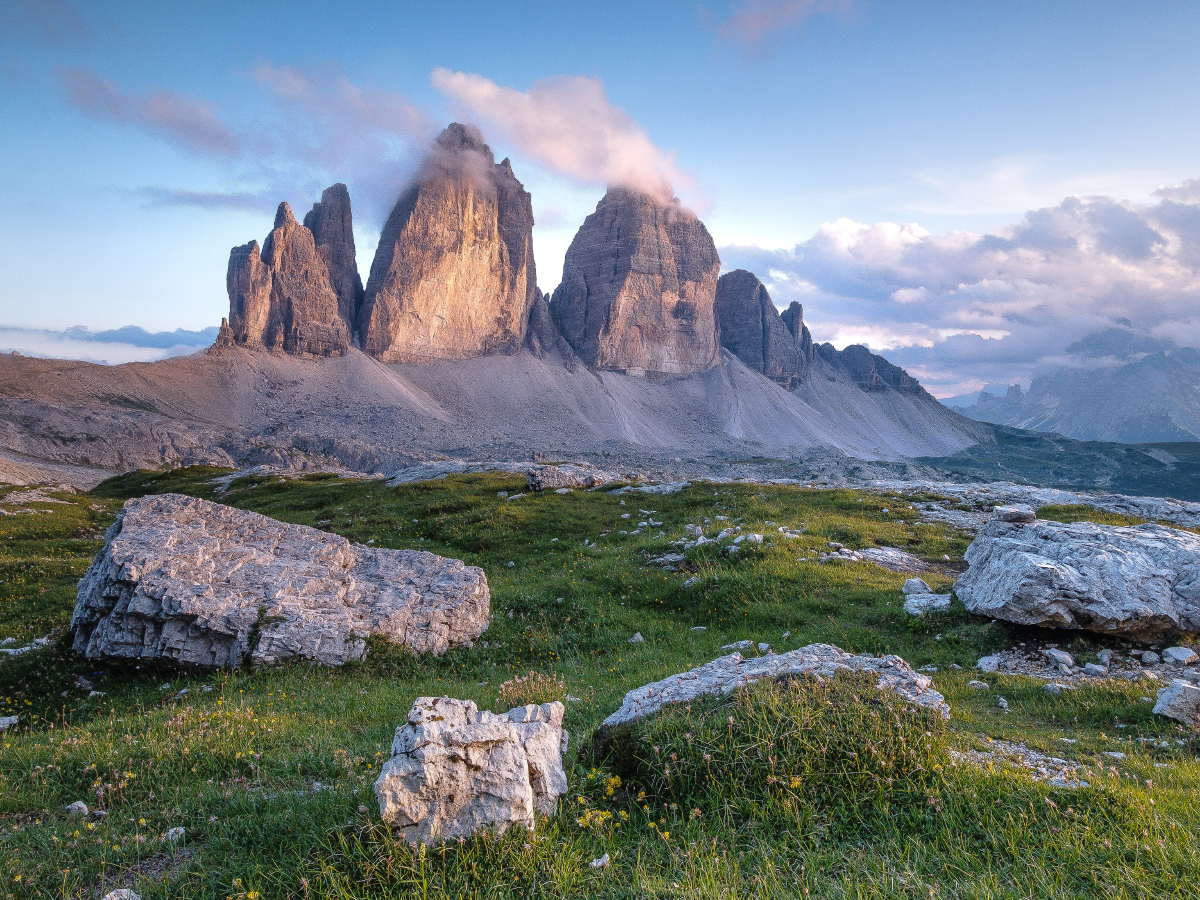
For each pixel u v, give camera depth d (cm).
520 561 2852
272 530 1989
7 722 1345
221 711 1129
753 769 693
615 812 684
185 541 1791
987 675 1350
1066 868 551
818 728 730
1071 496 3578
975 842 600
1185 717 1034
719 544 2467
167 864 625
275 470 7188
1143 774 809
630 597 2148
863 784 681
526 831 600
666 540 2742
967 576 1752
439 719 663
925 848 593
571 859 586
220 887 575
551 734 727
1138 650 1441
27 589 2547
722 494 3647
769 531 2627
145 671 1564
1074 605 1449
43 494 6538
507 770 625
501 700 1156
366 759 859
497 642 1814
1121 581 1491
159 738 973
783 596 1962
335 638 1596
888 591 1905
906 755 704
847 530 2703
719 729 743
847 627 1692
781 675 866
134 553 1675
